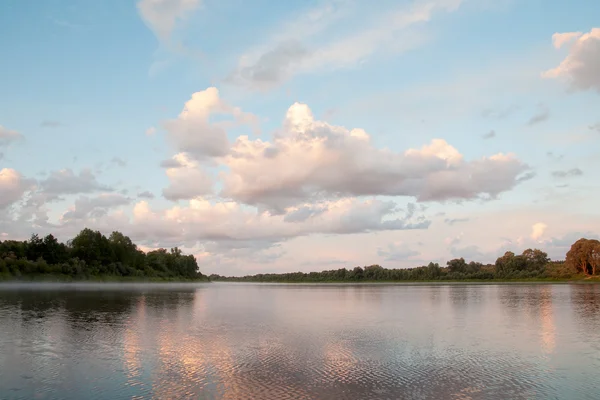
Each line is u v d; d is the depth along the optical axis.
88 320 53.72
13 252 162.62
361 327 50.19
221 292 149.25
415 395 23.81
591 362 32.00
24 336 41.50
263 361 31.56
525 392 24.59
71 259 177.00
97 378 26.75
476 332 46.38
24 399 22.88
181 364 30.50
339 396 23.48
